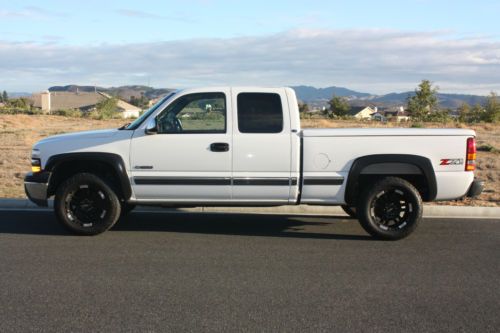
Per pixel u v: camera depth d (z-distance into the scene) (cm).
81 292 516
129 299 498
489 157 1664
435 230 801
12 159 1570
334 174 723
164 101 739
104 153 730
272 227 819
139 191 738
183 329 430
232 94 736
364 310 476
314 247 701
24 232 766
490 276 581
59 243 707
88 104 8981
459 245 715
